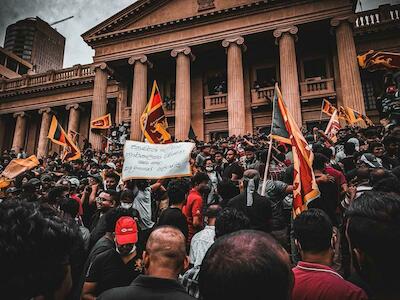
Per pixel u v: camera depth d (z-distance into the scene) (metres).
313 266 2.18
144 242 4.73
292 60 22.16
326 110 17.28
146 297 2.07
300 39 25.45
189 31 25.86
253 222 4.09
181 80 24.98
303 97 23.69
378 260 1.36
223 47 25.83
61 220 1.26
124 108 29.78
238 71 23.52
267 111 25.39
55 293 1.17
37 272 1.10
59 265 1.17
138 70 26.52
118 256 3.35
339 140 10.79
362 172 4.50
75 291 3.36
